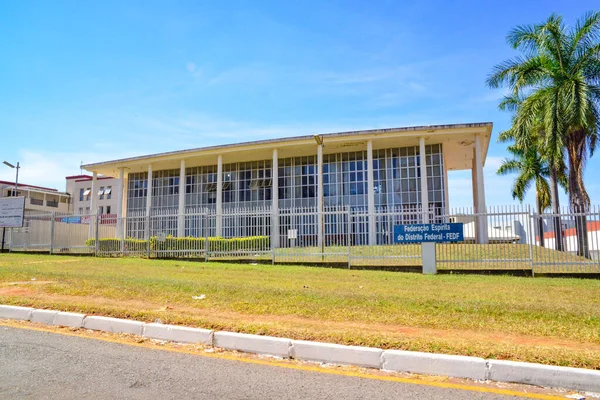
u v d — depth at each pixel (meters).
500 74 19.27
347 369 4.60
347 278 11.20
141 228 19.28
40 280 9.66
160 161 32.91
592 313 6.36
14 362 4.72
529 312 6.46
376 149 29.55
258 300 7.43
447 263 13.81
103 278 9.90
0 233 21.72
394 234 13.51
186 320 5.98
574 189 18.47
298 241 17.25
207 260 16.38
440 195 27.62
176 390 3.95
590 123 17.39
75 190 60.59
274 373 4.44
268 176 32.22
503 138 28.59
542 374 4.13
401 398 3.78
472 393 3.92
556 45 17.97
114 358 4.89
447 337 5.23
